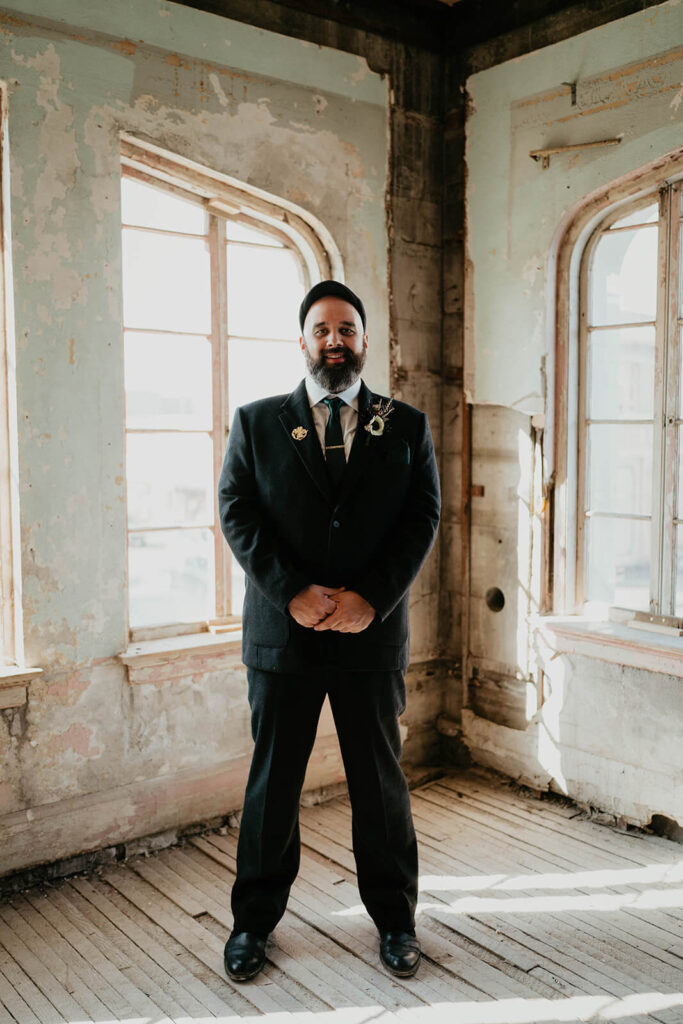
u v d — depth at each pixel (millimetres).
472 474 3814
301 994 2262
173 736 3141
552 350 3480
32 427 2764
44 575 2818
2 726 2752
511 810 3471
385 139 3594
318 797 3562
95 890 2830
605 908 2689
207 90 3061
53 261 2771
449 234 3818
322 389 2270
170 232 3256
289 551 2270
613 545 4184
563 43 3291
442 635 3992
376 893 2398
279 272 3545
